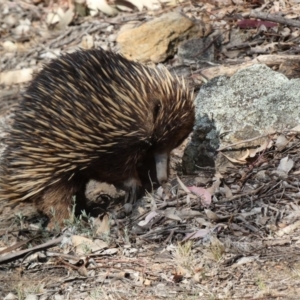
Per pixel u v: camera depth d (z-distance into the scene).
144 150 10.76
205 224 9.86
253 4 16.39
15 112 11.25
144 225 10.22
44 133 10.66
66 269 9.52
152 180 11.47
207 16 16.47
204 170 11.59
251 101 11.84
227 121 11.73
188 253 9.18
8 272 9.61
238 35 15.48
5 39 19.06
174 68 15.05
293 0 16.06
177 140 10.82
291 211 9.88
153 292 8.57
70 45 17.88
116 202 11.88
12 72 17.55
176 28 15.74
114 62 10.51
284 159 10.80
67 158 10.72
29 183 11.16
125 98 10.27
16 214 11.72
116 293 8.63
